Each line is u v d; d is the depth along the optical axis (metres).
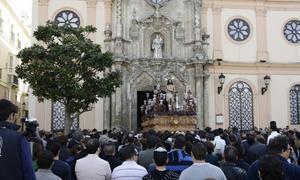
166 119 30.59
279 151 7.36
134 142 13.90
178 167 9.13
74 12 37.09
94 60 24.44
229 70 38.41
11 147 6.05
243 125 38.16
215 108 37.66
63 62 24.11
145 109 33.53
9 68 43.72
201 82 36.75
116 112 34.94
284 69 39.31
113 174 8.42
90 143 8.85
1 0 39.44
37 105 35.38
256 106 38.34
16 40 47.94
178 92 36.81
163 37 37.97
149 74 36.38
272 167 5.57
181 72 36.84
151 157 10.45
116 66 35.25
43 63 23.42
